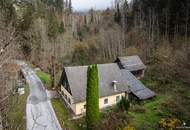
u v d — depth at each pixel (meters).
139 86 36.56
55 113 29.66
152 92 36.12
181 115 27.28
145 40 64.88
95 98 25.14
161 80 41.72
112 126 25.11
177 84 38.06
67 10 124.31
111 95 33.00
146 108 31.30
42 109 30.27
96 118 25.39
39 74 47.59
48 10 82.12
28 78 43.28
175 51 48.94
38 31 55.91
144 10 76.62
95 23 100.81
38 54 49.25
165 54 52.16
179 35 57.28
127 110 30.16
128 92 34.84
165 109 29.91
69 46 69.12
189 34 54.78
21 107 26.97
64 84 34.00
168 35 61.47
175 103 30.70
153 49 58.38
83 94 30.58
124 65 45.00
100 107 31.98
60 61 56.09
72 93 29.95
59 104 33.31
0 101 7.35
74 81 31.52
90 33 89.38
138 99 33.75
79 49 69.69
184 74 35.59
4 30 8.53
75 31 90.75
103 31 78.81
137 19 76.75
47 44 52.25
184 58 37.41
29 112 28.28
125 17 83.50
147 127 25.58
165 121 25.73
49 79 45.91
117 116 27.75
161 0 68.19
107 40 72.19
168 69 44.28
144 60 55.16
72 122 28.19
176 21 59.56
